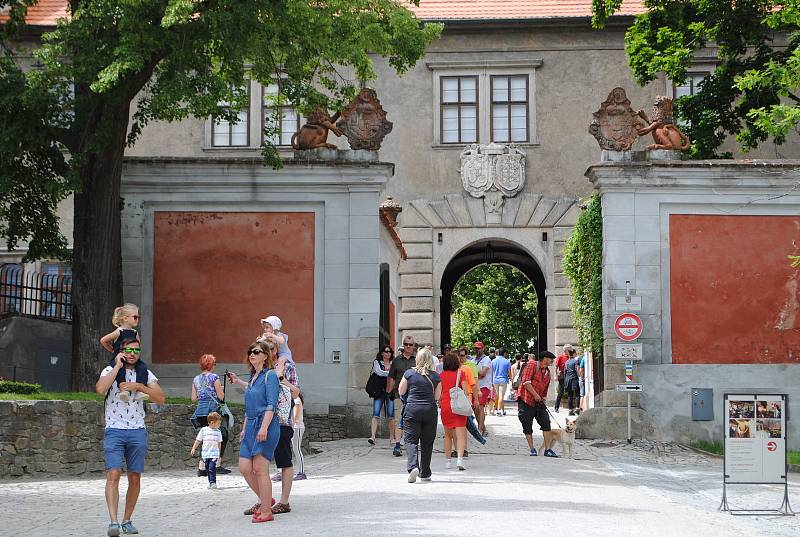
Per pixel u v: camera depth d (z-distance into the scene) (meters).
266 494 11.30
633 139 23.38
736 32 30.05
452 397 16.62
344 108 23.44
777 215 23.16
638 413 22.58
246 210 23.41
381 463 18.14
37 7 34.94
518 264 40.44
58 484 15.62
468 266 40.88
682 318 22.91
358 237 23.20
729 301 22.98
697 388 22.69
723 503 13.95
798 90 30.56
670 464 19.67
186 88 19.53
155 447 18.17
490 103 35.03
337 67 34.88
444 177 34.75
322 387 23.02
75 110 20.59
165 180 23.31
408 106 35.09
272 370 11.57
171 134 35.00
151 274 23.28
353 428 22.88
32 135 20.17
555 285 33.97
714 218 23.17
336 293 23.17
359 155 23.30
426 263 34.31
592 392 28.58
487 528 10.32
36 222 22.50
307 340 23.16
